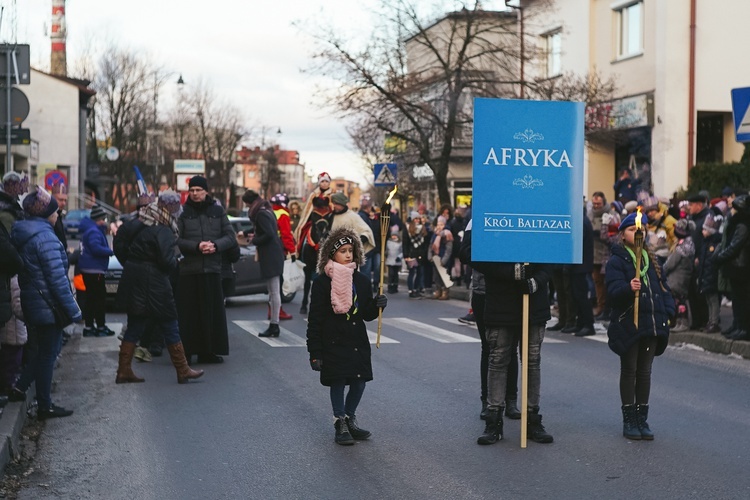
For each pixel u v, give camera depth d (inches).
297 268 640.4
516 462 263.6
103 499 232.1
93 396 359.9
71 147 2167.8
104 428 307.6
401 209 1273.4
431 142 1119.0
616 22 1079.6
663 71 986.1
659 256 553.3
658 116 993.5
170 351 385.7
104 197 2378.2
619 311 290.2
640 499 228.1
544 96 1034.7
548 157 278.8
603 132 1015.0
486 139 276.8
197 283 429.4
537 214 278.4
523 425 279.7
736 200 471.8
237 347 488.7
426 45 1062.4
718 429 304.5
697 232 520.1
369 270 781.3
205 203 434.3
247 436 296.0
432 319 636.1
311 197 561.0
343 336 286.7
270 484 243.4
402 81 1037.8
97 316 531.2
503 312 283.3
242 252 708.7
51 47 2251.5
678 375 410.6
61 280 312.7
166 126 3046.3
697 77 990.4
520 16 1175.6
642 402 293.4
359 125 1077.1
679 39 984.9
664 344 294.2
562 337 536.7
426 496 231.6
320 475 251.4
